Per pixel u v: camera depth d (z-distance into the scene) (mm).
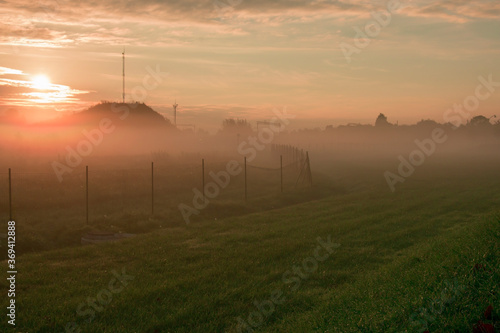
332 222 15875
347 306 6387
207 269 9812
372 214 17438
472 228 9664
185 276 9258
